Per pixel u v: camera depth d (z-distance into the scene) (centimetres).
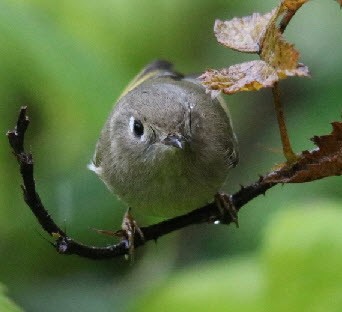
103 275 1263
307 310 819
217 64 1335
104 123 1050
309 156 570
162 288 926
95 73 1041
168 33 1248
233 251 1221
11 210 1165
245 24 543
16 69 1022
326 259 825
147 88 1038
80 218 1189
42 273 1224
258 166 1362
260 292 848
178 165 965
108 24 1159
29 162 570
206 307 880
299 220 848
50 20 1051
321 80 1259
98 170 1099
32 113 1091
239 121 1402
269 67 502
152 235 795
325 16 1284
